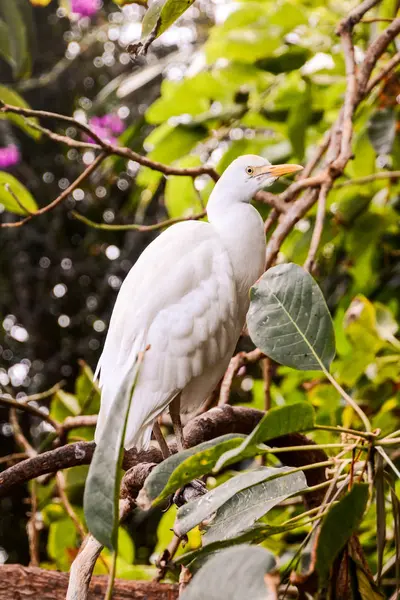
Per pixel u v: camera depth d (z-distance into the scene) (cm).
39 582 501
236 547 257
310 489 308
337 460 308
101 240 1327
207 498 291
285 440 461
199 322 492
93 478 245
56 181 1362
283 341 330
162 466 294
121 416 249
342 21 633
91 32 1290
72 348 1337
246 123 787
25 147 1358
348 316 645
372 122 666
